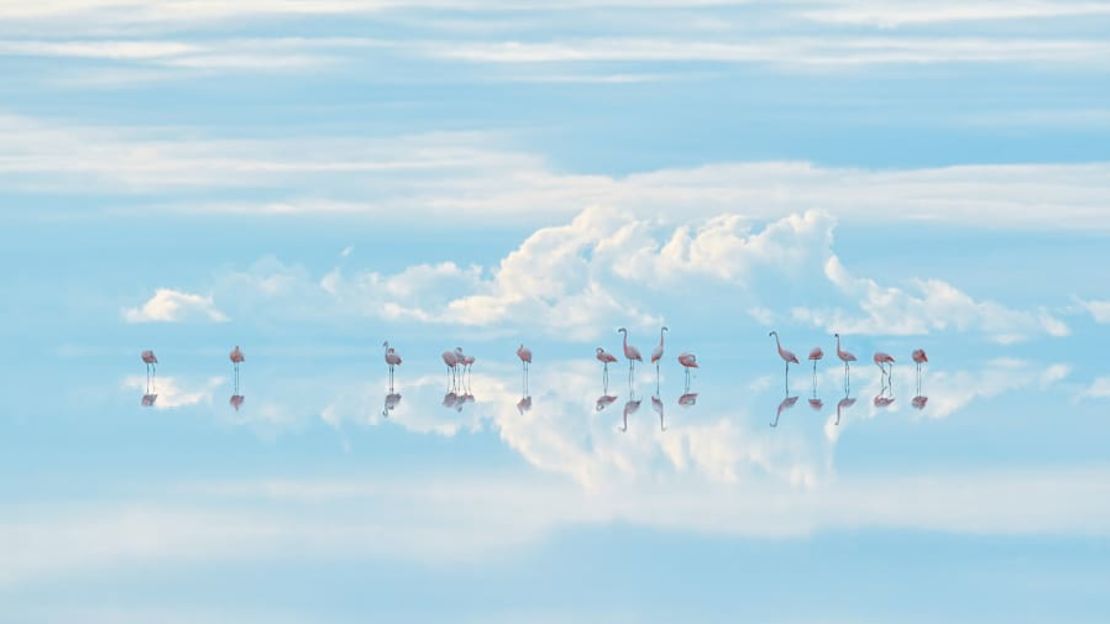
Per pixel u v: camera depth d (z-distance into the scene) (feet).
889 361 441.68
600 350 447.01
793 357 447.42
